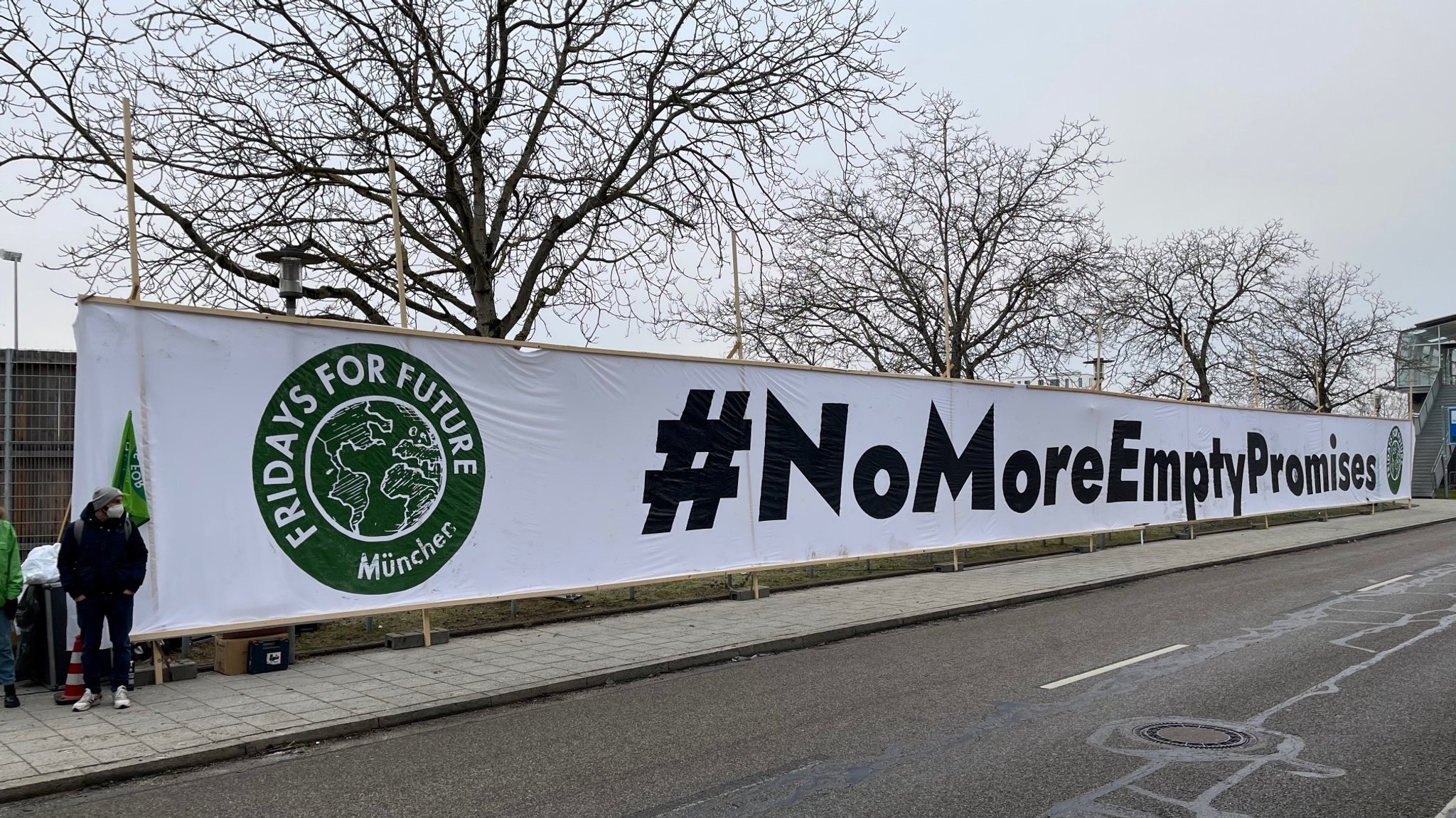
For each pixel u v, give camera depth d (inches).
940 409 637.9
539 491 427.2
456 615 455.2
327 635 409.7
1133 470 813.2
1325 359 1608.0
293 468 352.2
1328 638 402.6
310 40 509.7
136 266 323.9
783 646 399.9
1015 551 776.9
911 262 971.3
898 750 242.4
